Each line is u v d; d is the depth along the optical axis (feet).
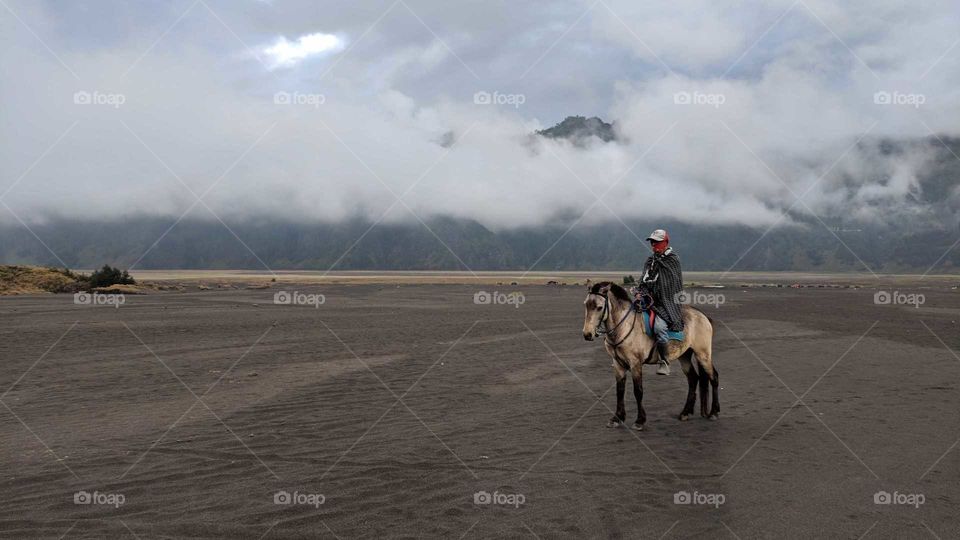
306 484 28.19
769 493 27.17
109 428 38.11
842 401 45.96
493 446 34.32
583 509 25.36
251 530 23.29
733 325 104.88
